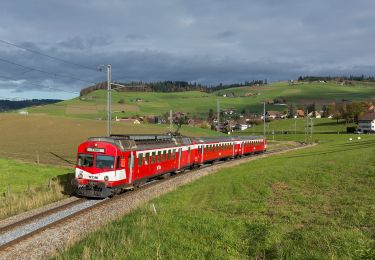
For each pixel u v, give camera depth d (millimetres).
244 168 44750
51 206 24406
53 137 88188
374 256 12023
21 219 21016
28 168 44000
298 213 19359
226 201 24156
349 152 51094
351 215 17703
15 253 15242
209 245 14867
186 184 33906
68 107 191500
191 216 19109
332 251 12578
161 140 36844
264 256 13172
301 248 13344
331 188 25469
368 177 27406
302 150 74938
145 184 33906
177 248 14555
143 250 14328
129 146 29156
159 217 19109
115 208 23641
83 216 21406
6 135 90438
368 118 153875
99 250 14586
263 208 20922
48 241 16875
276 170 37406
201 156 48812
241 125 197250
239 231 16375
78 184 26969
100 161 26797
